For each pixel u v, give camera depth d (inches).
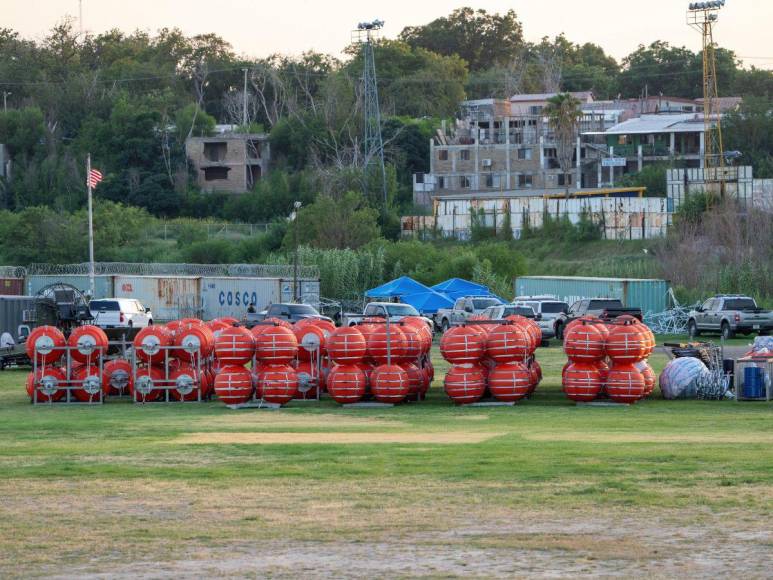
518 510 1203.2
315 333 2436.0
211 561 1018.1
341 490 1326.3
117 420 2112.5
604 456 1525.6
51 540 1103.0
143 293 5600.4
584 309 4308.6
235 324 2699.3
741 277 5438.0
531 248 7273.6
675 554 1011.9
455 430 1899.6
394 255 6314.0
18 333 3558.1
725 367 2482.8
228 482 1387.8
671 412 2135.8
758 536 1072.8
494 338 2284.7
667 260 5738.2
